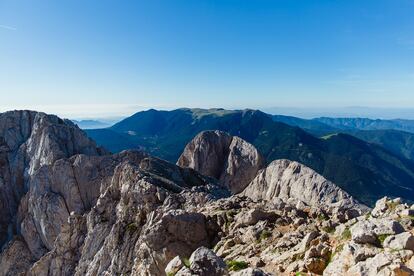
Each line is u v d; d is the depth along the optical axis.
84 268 66.12
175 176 88.88
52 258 80.81
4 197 134.88
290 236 33.66
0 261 109.31
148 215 56.75
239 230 40.12
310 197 67.62
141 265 40.50
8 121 158.62
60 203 109.94
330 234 29.56
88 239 70.06
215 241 41.69
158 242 40.41
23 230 114.62
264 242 35.31
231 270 29.44
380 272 20.56
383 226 24.67
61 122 153.38
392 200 31.50
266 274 21.08
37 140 141.38
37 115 152.50
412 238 22.36
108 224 70.25
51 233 107.88
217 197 62.00
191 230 42.03
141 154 118.06
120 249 55.94
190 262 24.00
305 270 25.56
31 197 116.88
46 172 118.38
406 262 21.19
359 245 23.83
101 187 105.38
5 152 148.12
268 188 79.31
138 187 65.62
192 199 58.62
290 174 75.75
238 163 110.75
